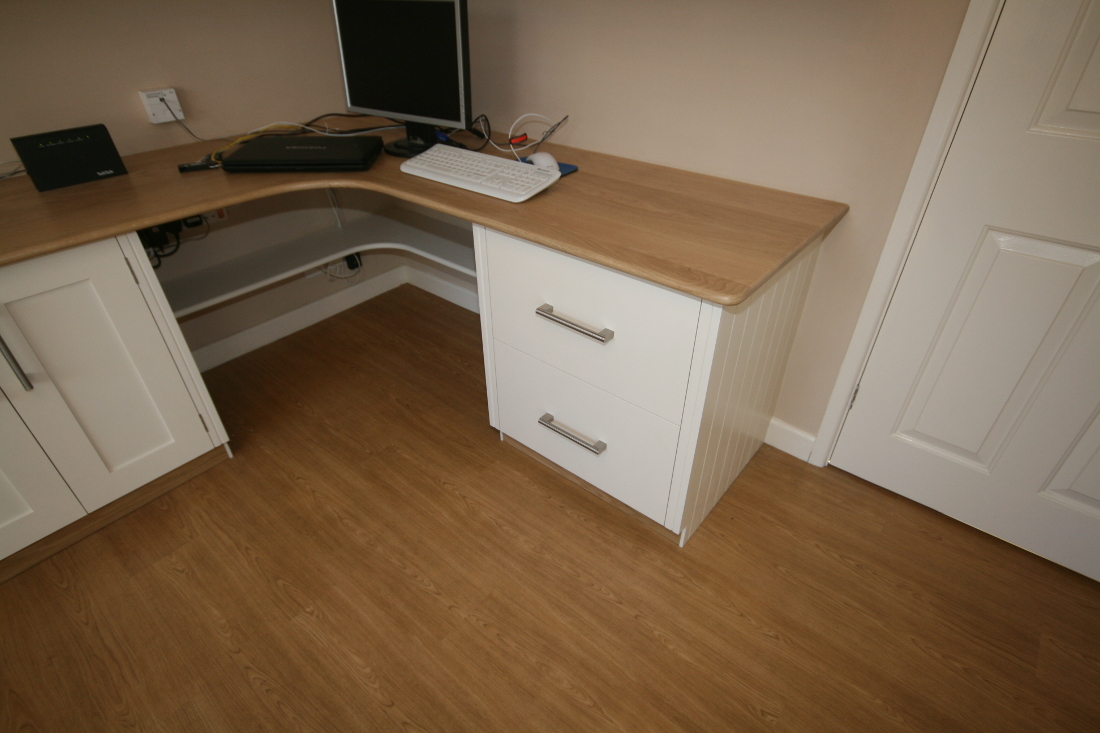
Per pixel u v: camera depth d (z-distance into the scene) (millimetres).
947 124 1186
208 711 1178
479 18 1852
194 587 1413
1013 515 1464
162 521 1584
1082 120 1067
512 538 1539
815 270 1501
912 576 1440
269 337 2328
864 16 1189
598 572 1453
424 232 2172
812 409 1699
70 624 1334
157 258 1867
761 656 1272
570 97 1761
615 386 1361
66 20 1552
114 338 1397
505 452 1819
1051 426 1320
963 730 1146
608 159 1725
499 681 1227
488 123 1905
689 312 1122
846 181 1363
